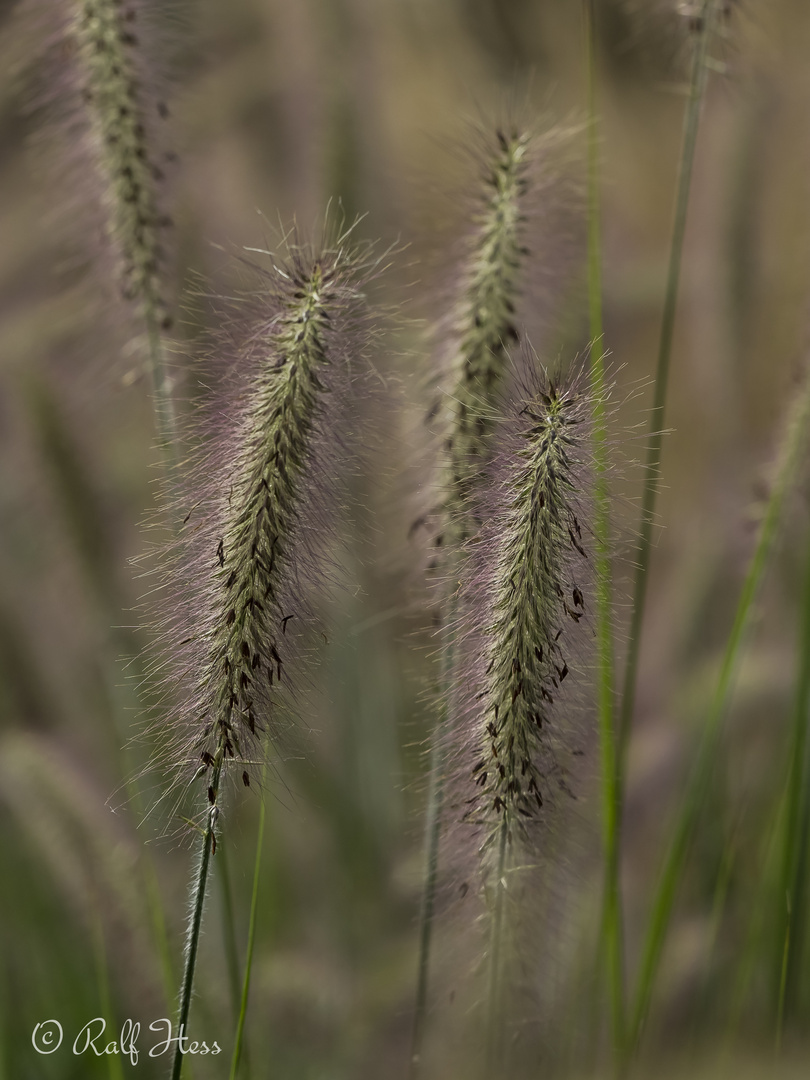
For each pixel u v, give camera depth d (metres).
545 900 0.90
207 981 0.96
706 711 1.06
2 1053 0.98
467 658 0.84
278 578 0.81
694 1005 0.98
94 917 0.94
